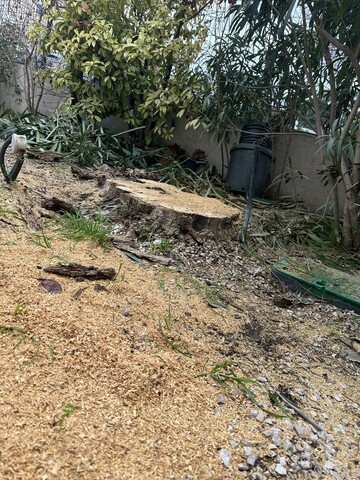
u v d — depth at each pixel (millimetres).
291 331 1608
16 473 685
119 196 2379
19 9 5676
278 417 1063
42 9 5113
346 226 2934
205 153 4445
